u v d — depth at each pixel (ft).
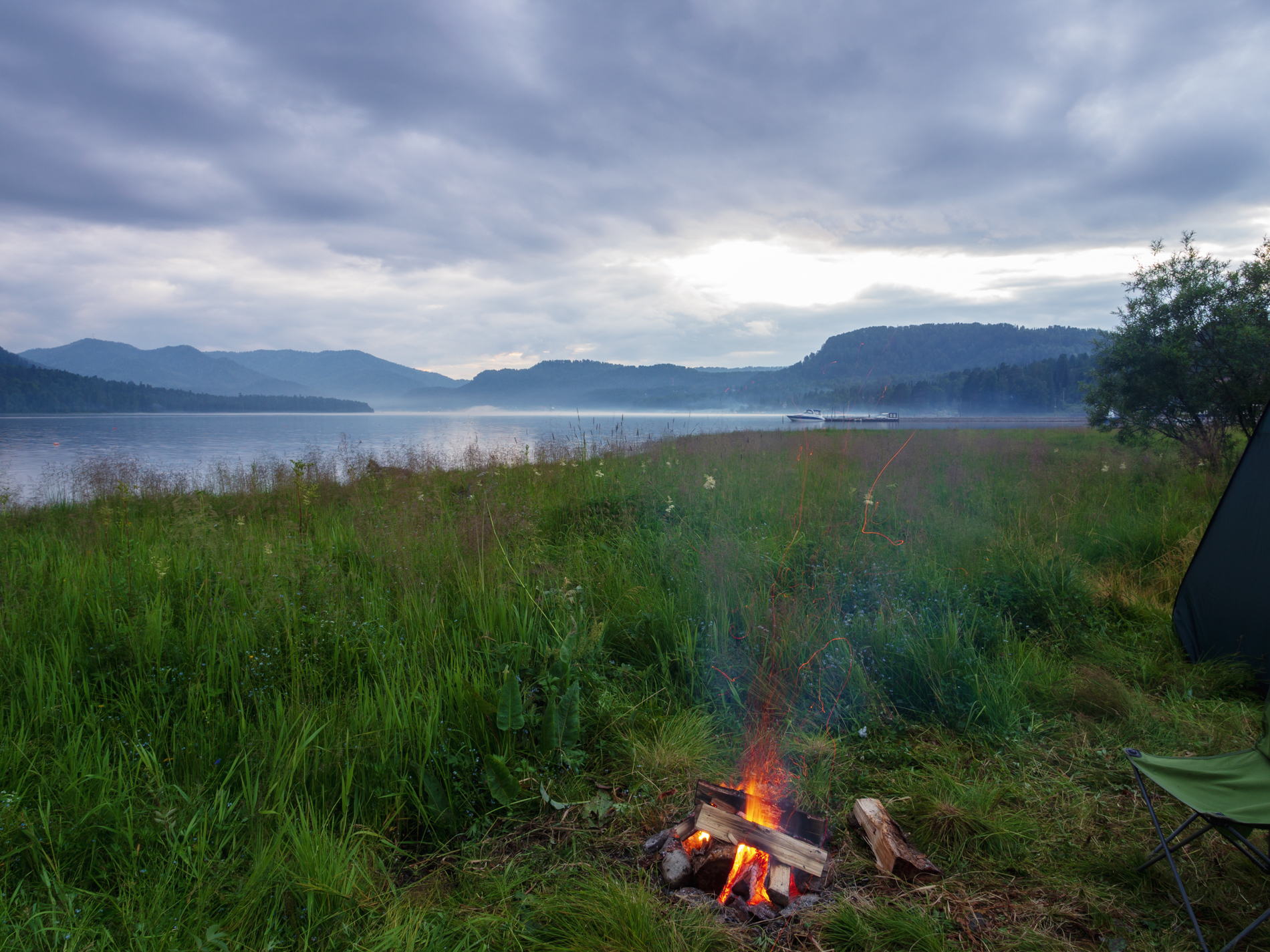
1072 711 12.69
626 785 10.06
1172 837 7.88
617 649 14.37
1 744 8.95
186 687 10.95
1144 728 11.89
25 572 15.67
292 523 23.32
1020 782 10.34
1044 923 7.39
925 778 10.34
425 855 8.55
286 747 9.29
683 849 8.20
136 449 113.29
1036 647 14.79
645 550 19.06
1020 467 39.75
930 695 12.67
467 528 18.94
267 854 7.37
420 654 12.14
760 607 14.48
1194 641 15.34
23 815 7.51
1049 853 8.64
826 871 7.91
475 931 6.90
